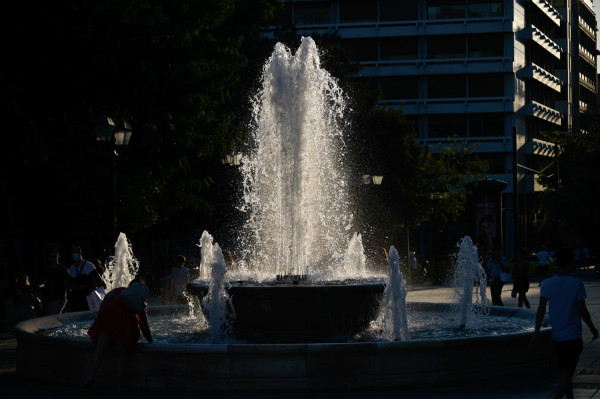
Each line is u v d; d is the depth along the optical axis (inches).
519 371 436.8
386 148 2005.4
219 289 510.6
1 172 884.0
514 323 591.5
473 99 3097.9
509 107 3070.9
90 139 957.8
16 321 754.8
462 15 3120.1
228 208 1592.0
